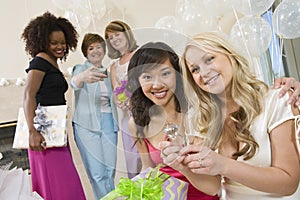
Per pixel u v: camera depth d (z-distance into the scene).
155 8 2.52
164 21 2.00
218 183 1.00
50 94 1.62
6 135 2.21
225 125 0.96
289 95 0.98
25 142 1.59
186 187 0.91
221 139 0.90
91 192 2.03
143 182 0.81
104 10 2.26
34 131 1.54
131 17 2.47
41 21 1.66
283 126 0.94
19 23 2.34
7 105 2.24
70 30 1.76
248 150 0.95
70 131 2.01
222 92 0.70
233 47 0.88
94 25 2.20
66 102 1.73
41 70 1.58
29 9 2.37
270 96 0.98
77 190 1.66
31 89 1.56
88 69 0.70
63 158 1.63
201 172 0.80
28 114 1.55
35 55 1.67
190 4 1.98
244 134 0.94
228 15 2.27
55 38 1.64
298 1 1.55
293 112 0.95
